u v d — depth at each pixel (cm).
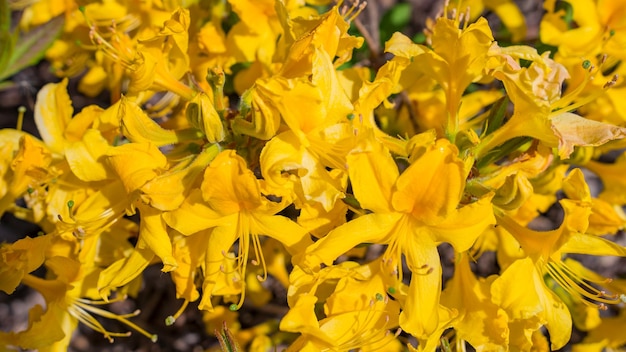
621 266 56
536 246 32
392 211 31
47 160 36
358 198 31
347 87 33
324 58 30
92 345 56
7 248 35
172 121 40
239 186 31
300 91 30
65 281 37
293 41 33
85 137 33
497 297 32
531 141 33
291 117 30
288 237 32
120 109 32
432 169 30
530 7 57
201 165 32
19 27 41
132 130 32
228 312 45
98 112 35
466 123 39
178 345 55
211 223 32
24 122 59
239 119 31
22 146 36
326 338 31
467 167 32
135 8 40
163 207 31
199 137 33
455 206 31
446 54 33
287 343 45
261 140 32
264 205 31
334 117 30
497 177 32
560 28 37
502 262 36
